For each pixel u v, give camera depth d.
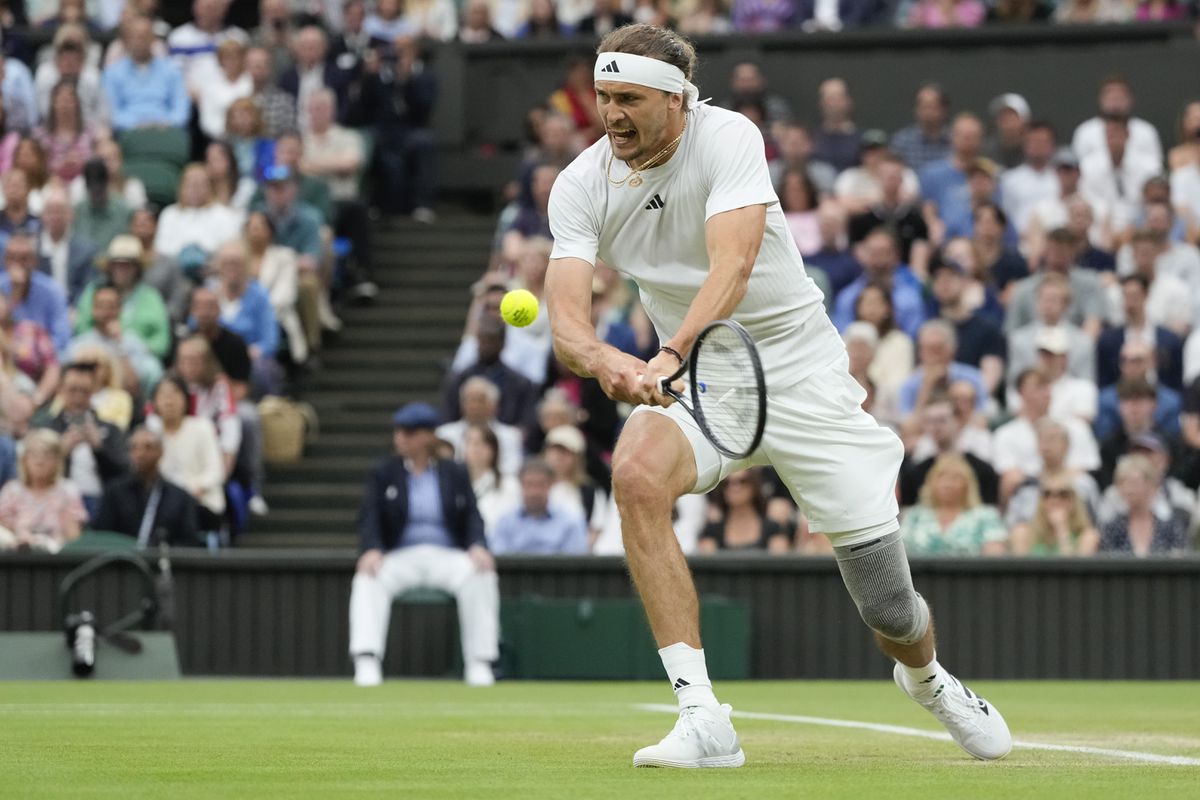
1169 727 21.08
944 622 33.81
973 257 43.19
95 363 37.38
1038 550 34.59
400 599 32.81
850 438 15.03
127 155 48.03
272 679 33.69
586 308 14.98
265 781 13.18
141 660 31.59
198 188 44.78
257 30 59.19
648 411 14.78
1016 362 40.44
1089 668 33.75
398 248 51.00
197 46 50.97
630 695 28.17
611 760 15.21
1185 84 53.03
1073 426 37.75
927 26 54.38
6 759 15.11
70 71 47.91
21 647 31.14
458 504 32.97
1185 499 36.09
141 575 33.28
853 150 48.97
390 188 51.84
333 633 34.16
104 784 12.87
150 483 34.91
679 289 15.21
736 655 33.22
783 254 14.94
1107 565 33.81
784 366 14.97
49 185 45.28
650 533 14.27
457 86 55.41
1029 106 53.56
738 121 14.76
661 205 14.89
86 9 54.06
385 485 32.97
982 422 36.84
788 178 44.97
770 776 13.57
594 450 37.91
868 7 55.62
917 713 23.55
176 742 17.30
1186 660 33.81
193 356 37.91
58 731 18.81
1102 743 18.12
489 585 32.47
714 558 33.84
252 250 43.75
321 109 48.78
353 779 13.34
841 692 29.59
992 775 13.81
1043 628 33.81
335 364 46.16
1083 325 41.44
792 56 54.03
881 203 45.00
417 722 20.95
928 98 48.34
